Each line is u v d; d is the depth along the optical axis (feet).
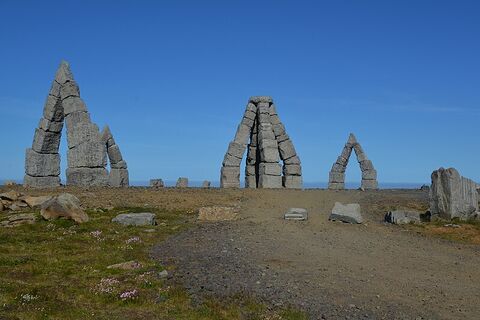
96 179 108.37
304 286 42.78
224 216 81.30
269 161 128.57
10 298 37.68
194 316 35.58
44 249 56.03
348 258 54.70
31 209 83.10
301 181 134.82
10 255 52.42
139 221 73.41
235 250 56.90
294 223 78.13
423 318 35.65
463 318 35.81
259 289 41.65
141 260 51.29
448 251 61.16
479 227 77.56
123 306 37.83
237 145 132.67
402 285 44.06
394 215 82.53
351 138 165.78
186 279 44.60
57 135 118.21
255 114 136.05
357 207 82.53
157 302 38.63
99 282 43.09
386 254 57.77
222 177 131.75
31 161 115.34
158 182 146.92
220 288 41.86
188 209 89.40
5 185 116.57
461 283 45.47
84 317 35.09
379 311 36.94
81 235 64.28
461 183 86.84
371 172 162.91
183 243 61.00
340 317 35.65
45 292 39.60
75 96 109.70
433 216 86.53
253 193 107.14
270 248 58.80
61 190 99.50
